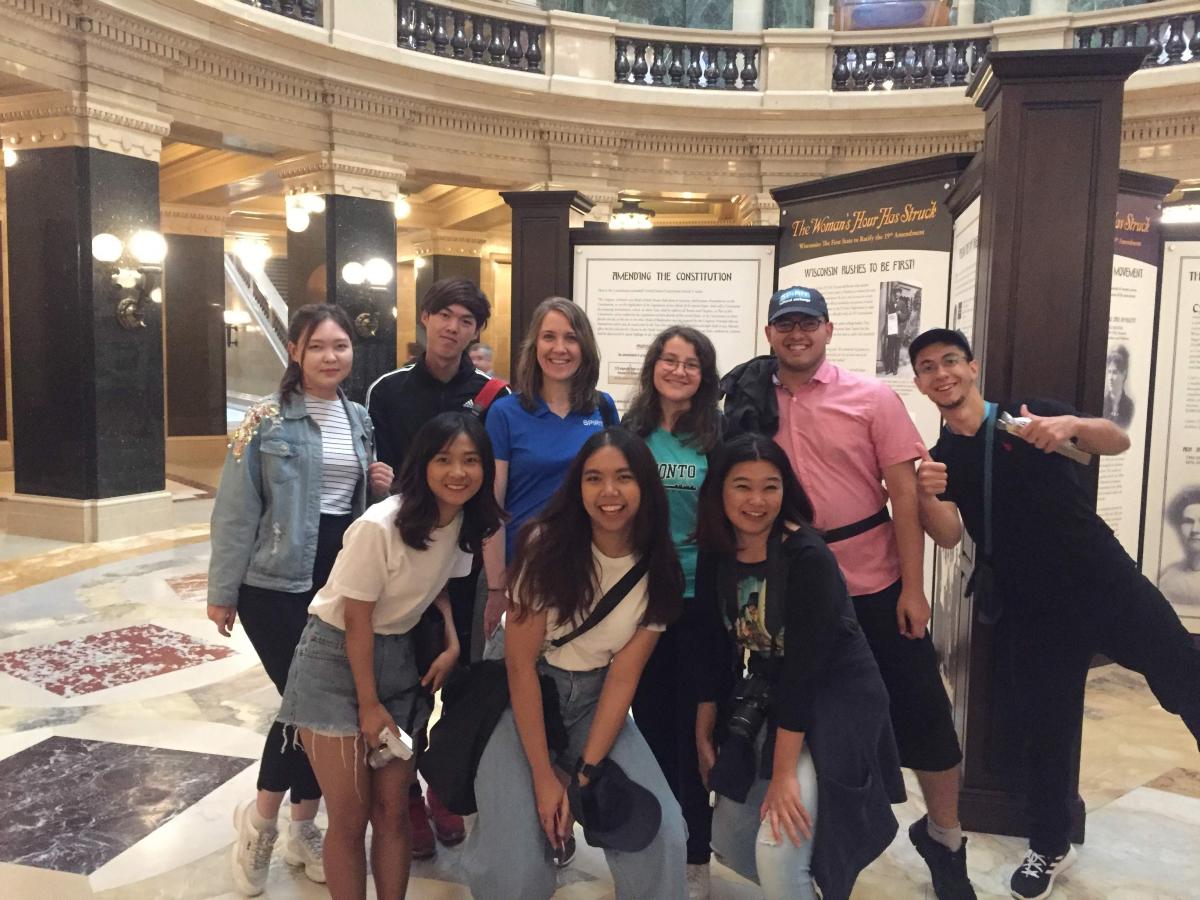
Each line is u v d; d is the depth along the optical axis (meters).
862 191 3.56
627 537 1.98
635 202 11.27
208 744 3.26
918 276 3.35
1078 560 2.24
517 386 2.46
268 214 12.61
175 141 7.73
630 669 2.00
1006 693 2.65
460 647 2.49
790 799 1.87
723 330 4.08
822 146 9.23
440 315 2.62
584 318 2.39
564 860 2.49
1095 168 2.46
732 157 9.38
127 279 6.61
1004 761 2.68
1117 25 8.21
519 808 1.94
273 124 7.62
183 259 10.88
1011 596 2.38
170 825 2.68
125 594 5.27
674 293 4.12
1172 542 4.08
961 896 2.27
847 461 2.29
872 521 2.31
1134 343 3.92
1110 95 2.43
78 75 6.23
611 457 1.91
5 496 6.88
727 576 2.06
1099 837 2.65
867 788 1.90
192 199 10.65
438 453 1.93
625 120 9.05
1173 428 4.04
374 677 2.01
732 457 1.96
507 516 2.08
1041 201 2.49
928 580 3.64
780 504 1.97
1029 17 8.59
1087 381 2.50
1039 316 2.51
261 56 7.28
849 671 1.95
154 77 6.68
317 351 2.33
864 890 2.39
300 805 2.42
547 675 2.05
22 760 3.11
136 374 6.82
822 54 9.13
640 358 4.18
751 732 2.02
